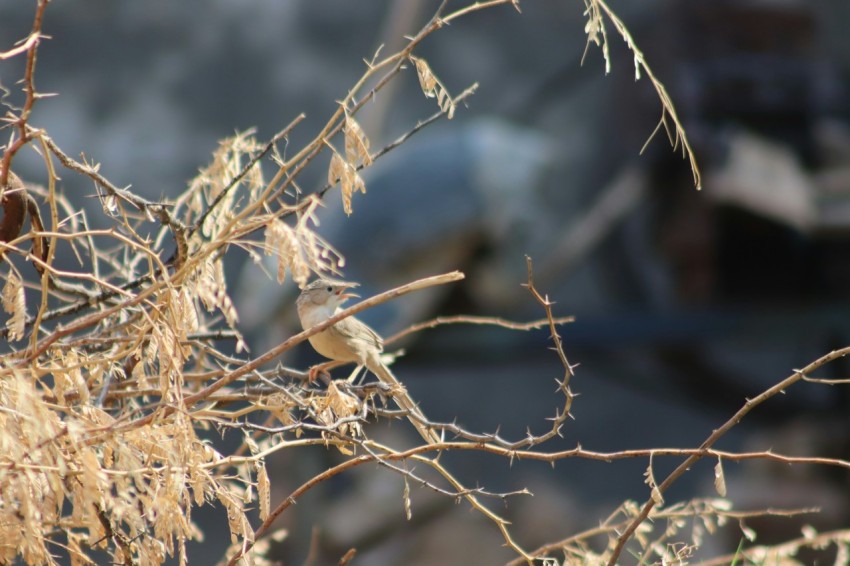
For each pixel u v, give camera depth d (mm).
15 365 3287
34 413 2936
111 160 29906
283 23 32688
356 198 12266
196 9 32094
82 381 3246
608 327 12430
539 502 15281
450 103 3424
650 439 29938
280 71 32344
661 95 3336
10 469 3080
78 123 30188
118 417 3553
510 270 12383
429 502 13891
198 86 31672
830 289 12820
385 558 13297
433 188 12195
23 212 3564
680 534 9625
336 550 12867
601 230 13086
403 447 13984
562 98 18438
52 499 3205
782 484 10719
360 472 13844
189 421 3162
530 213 12727
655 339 12422
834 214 12547
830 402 12805
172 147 30641
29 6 30719
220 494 3328
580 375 30562
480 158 12453
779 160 12789
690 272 13164
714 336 12422
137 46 31547
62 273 3270
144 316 3373
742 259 12969
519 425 30312
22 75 22375
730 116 12977
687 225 13023
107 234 3250
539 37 32344
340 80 32688
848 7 15445
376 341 4496
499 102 31266
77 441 2986
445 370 13742
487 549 14031
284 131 3619
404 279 11844
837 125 13039
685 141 3297
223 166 3812
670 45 13242
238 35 32344
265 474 3359
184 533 3154
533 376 30703
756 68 12930
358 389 3666
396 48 11305
